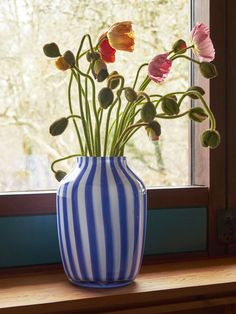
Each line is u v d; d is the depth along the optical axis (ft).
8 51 3.92
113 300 3.18
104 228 3.20
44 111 4.02
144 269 3.92
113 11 4.25
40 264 3.82
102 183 3.20
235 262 4.18
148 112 3.19
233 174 4.48
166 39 4.46
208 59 3.40
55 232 3.87
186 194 4.31
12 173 3.92
